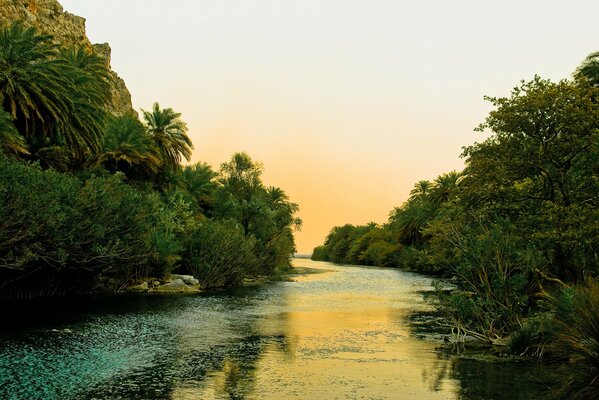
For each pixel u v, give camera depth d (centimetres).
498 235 1566
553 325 1247
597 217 1561
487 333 1535
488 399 930
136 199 3027
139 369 1138
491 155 1881
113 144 4203
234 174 6469
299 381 1057
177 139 5234
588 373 841
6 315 1984
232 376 1089
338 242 14938
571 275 1686
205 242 4003
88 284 3002
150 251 3362
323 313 2373
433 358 1327
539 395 953
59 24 6400
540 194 1831
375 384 1041
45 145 3291
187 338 1584
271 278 5559
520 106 1708
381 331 1820
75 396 905
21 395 905
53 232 2255
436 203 6588
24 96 2734
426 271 7300
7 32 2898
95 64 4262
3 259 2067
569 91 1677
